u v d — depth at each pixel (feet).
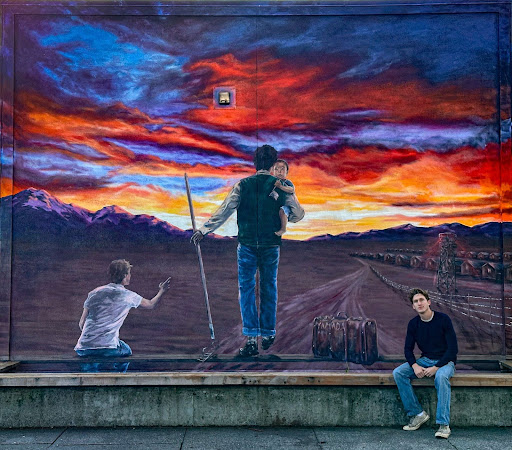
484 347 19.66
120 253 19.98
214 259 19.97
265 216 20.04
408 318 19.67
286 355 19.63
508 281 19.77
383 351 19.57
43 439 17.07
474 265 19.83
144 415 18.29
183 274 19.94
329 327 19.70
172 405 18.31
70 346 19.72
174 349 19.72
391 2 20.22
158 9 20.30
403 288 19.79
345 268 19.86
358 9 20.21
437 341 17.92
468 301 19.74
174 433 17.62
